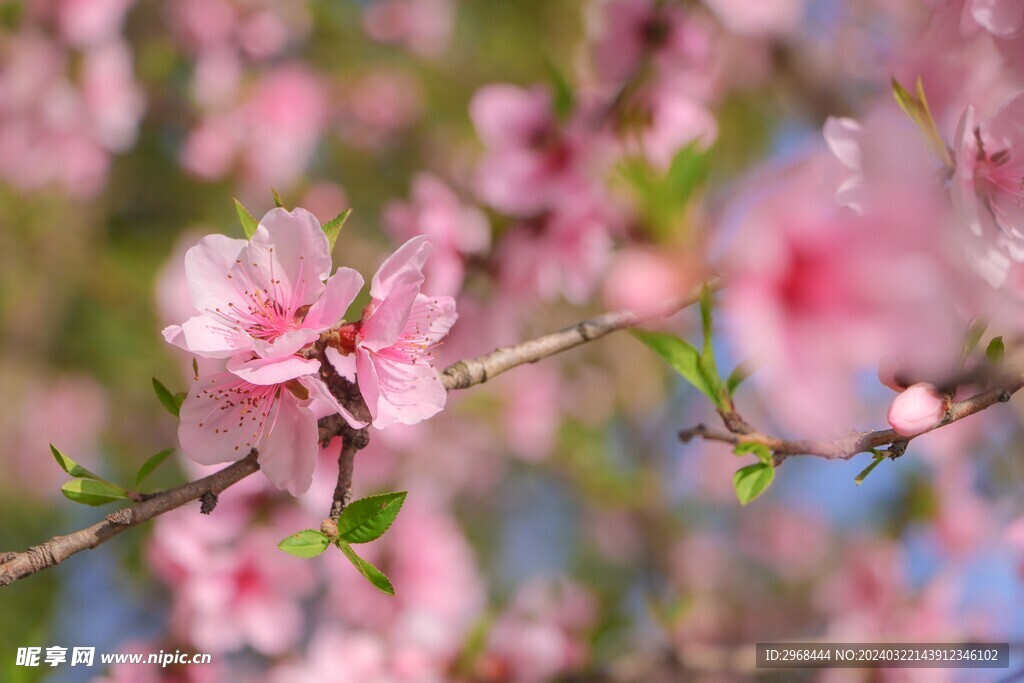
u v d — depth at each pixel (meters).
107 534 0.53
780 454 0.55
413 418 0.54
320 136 1.26
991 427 0.92
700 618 0.95
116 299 1.22
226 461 0.54
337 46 1.29
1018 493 0.91
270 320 0.54
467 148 1.17
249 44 1.23
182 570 0.75
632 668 0.81
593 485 1.08
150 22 1.22
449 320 0.56
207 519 0.75
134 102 1.15
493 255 0.68
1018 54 0.56
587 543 1.11
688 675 0.80
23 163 1.14
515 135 0.69
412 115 1.26
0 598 0.91
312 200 1.20
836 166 0.54
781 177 0.54
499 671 0.81
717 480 1.11
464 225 0.68
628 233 0.58
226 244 0.54
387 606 0.82
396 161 1.24
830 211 0.53
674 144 0.66
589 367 1.12
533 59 1.16
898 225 0.53
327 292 0.54
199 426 0.54
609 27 0.70
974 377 0.54
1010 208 0.53
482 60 1.24
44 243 1.19
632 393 1.12
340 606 0.81
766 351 0.53
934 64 0.57
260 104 1.20
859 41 0.75
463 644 0.81
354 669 0.78
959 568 0.91
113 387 1.23
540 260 0.68
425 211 0.68
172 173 1.23
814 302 0.53
